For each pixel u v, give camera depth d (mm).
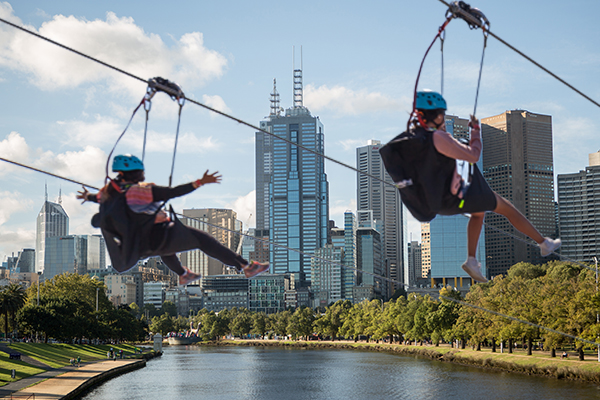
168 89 12094
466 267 12180
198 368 160125
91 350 179125
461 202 11133
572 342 116188
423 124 11055
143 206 10812
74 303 181250
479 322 152875
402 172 10961
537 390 97875
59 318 162125
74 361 135750
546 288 130125
